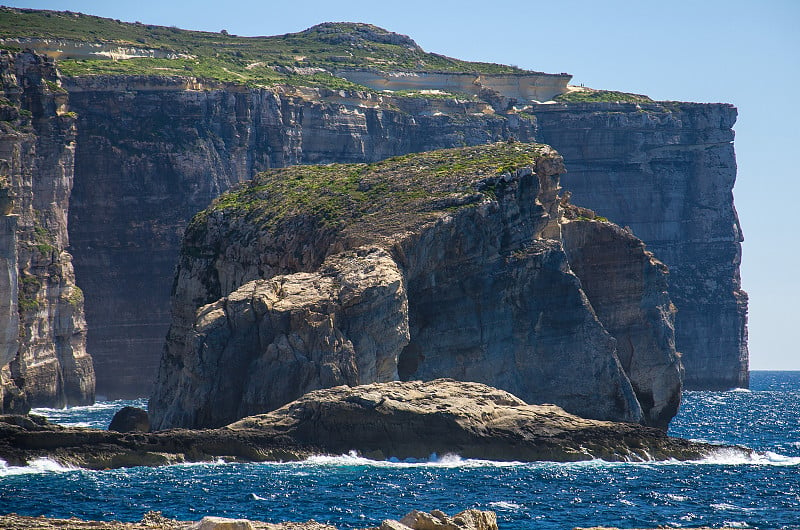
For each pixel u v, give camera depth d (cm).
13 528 15262
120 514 18500
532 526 18388
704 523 18825
